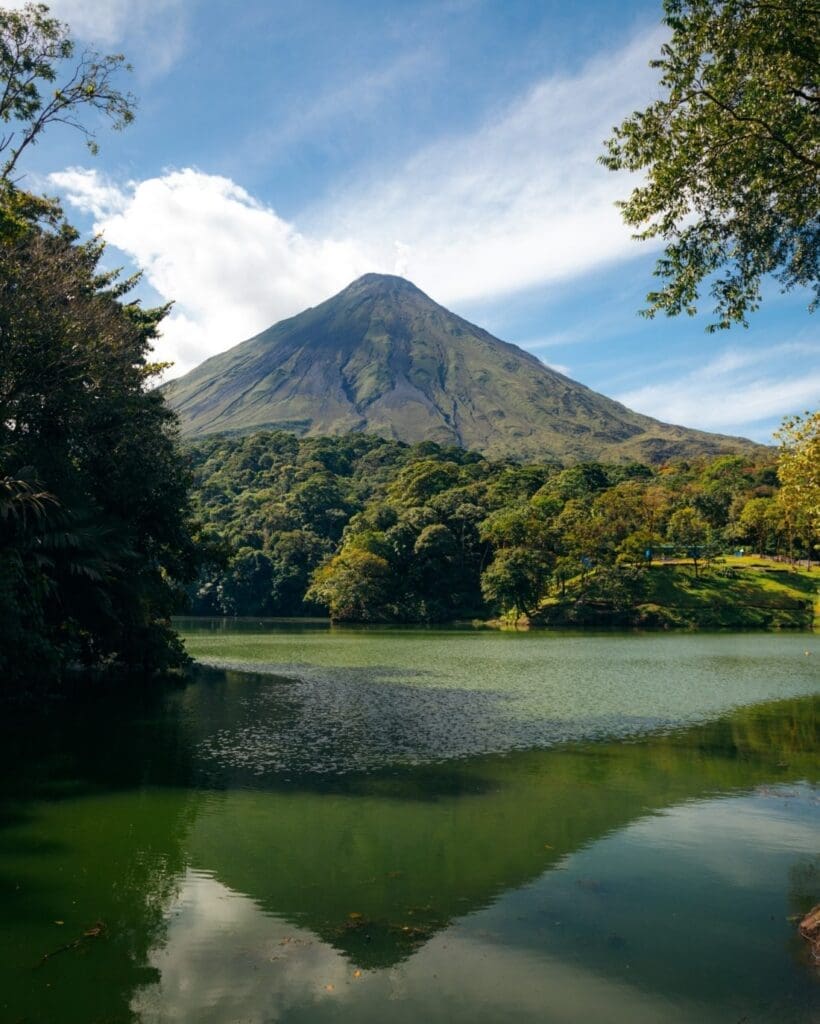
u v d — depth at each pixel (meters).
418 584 91.50
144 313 30.61
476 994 6.07
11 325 19.12
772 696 23.89
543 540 85.56
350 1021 5.66
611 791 12.41
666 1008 5.87
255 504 128.25
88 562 20.00
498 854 9.39
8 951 6.75
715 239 11.13
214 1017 5.70
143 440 24.61
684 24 9.89
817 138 9.97
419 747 15.84
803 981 6.28
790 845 9.74
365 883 8.44
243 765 14.08
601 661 36.44
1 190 19.14
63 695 22.55
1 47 17.66
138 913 7.59
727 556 96.62
